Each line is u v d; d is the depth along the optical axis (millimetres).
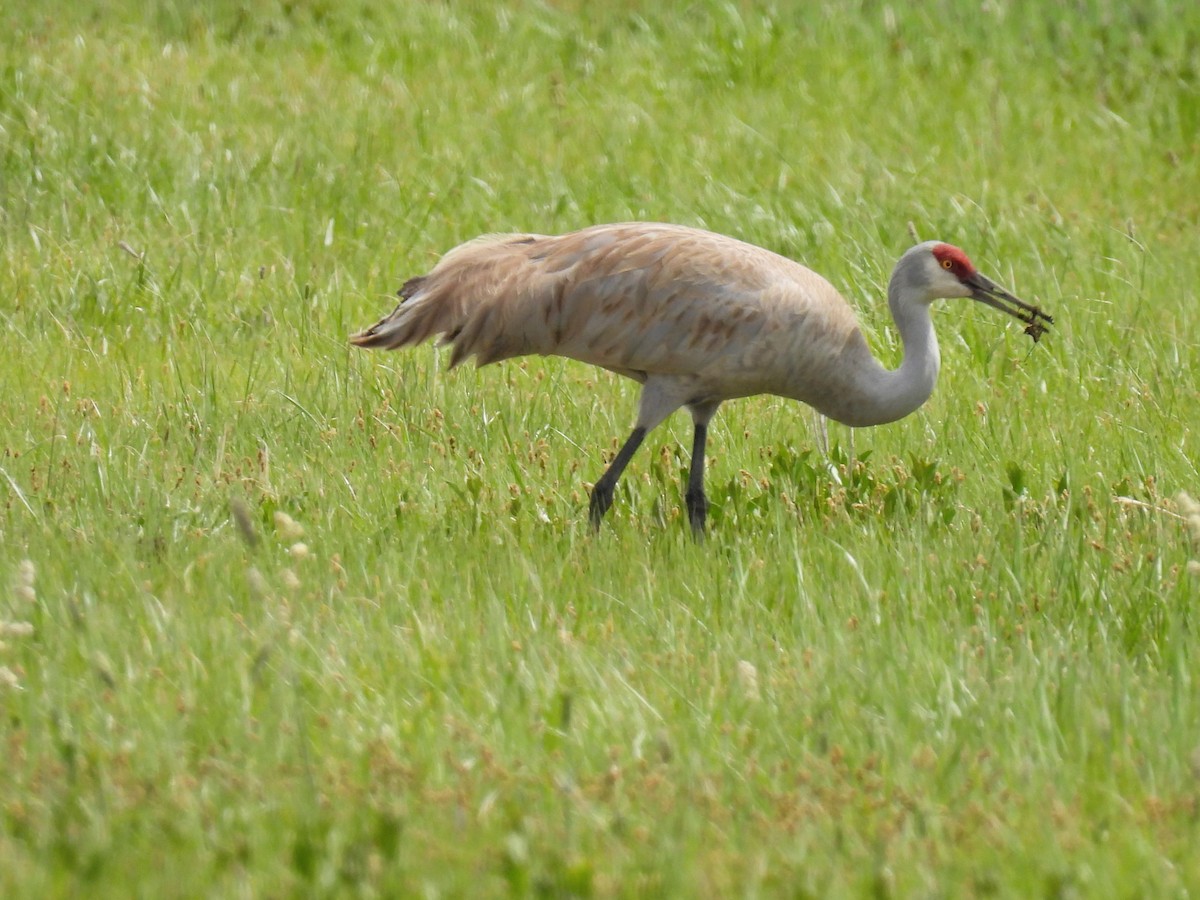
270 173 17359
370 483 11234
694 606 9492
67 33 20594
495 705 8023
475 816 7098
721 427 13031
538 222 16906
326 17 22516
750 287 10945
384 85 20469
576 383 13641
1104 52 22719
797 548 10078
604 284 10984
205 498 10727
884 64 22141
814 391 11422
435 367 13539
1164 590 9602
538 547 10297
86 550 9562
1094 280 16109
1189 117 20547
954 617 9297
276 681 8102
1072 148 19844
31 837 6730
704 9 23828
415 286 11578
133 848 6703
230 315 14539
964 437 12523
